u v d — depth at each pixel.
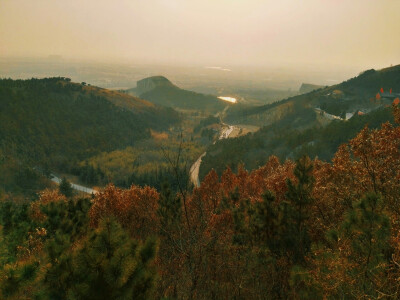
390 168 9.03
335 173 10.26
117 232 4.34
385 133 9.31
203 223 7.36
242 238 9.54
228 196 14.50
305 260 8.57
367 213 6.23
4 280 4.20
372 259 6.24
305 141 116.56
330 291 6.26
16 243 10.36
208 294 6.36
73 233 12.98
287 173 15.06
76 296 3.94
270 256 9.23
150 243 4.57
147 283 4.38
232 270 7.57
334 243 6.95
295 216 9.73
